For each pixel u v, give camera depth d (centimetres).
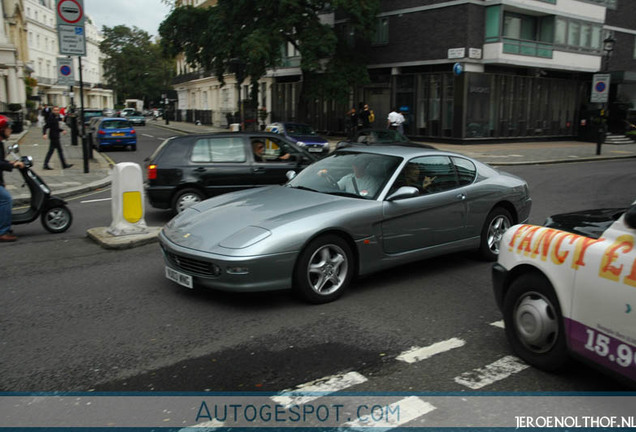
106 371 368
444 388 344
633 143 3256
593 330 314
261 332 433
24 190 1220
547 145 2941
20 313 478
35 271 609
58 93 8750
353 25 2908
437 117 2884
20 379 357
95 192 1295
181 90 7275
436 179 591
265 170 923
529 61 2831
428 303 505
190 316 468
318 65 2775
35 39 7875
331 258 504
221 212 531
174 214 975
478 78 2767
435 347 406
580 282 322
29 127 4166
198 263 475
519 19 2909
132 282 565
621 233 308
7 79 4159
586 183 1416
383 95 3216
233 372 365
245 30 2747
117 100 11056
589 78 3478
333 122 3600
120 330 438
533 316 362
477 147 2684
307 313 475
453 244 600
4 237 755
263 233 470
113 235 739
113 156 2292
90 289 543
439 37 2766
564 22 3005
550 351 355
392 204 535
